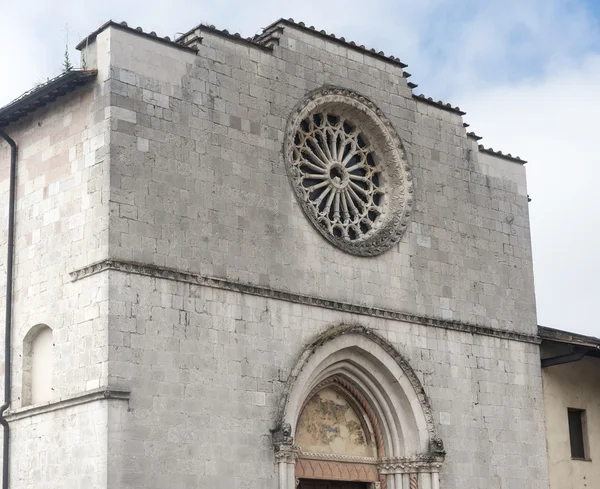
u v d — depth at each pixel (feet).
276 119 106.73
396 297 113.60
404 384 111.24
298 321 103.40
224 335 97.04
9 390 99.66
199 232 97.50
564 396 130.82
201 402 93.86
